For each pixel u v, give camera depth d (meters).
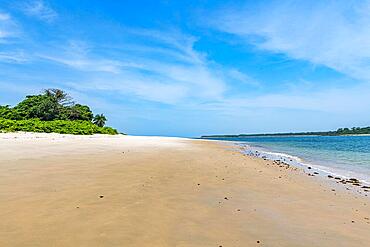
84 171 10.73
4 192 7.48
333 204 8.40
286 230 5.94
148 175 10.70
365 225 6.58
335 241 5.51
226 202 7.81
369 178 13.72
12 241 4.71
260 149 37.81
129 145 26.42
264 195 8.96
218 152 24.81
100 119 77.56
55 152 16.38
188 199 7.83
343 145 52.12
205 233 5.51
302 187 10.73
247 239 5.34
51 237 4.93
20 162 12.06
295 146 48.19
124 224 5.69
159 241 5.02
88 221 5.75
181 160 16.03
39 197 7.18
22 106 60.16
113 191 8.10
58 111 64.31
